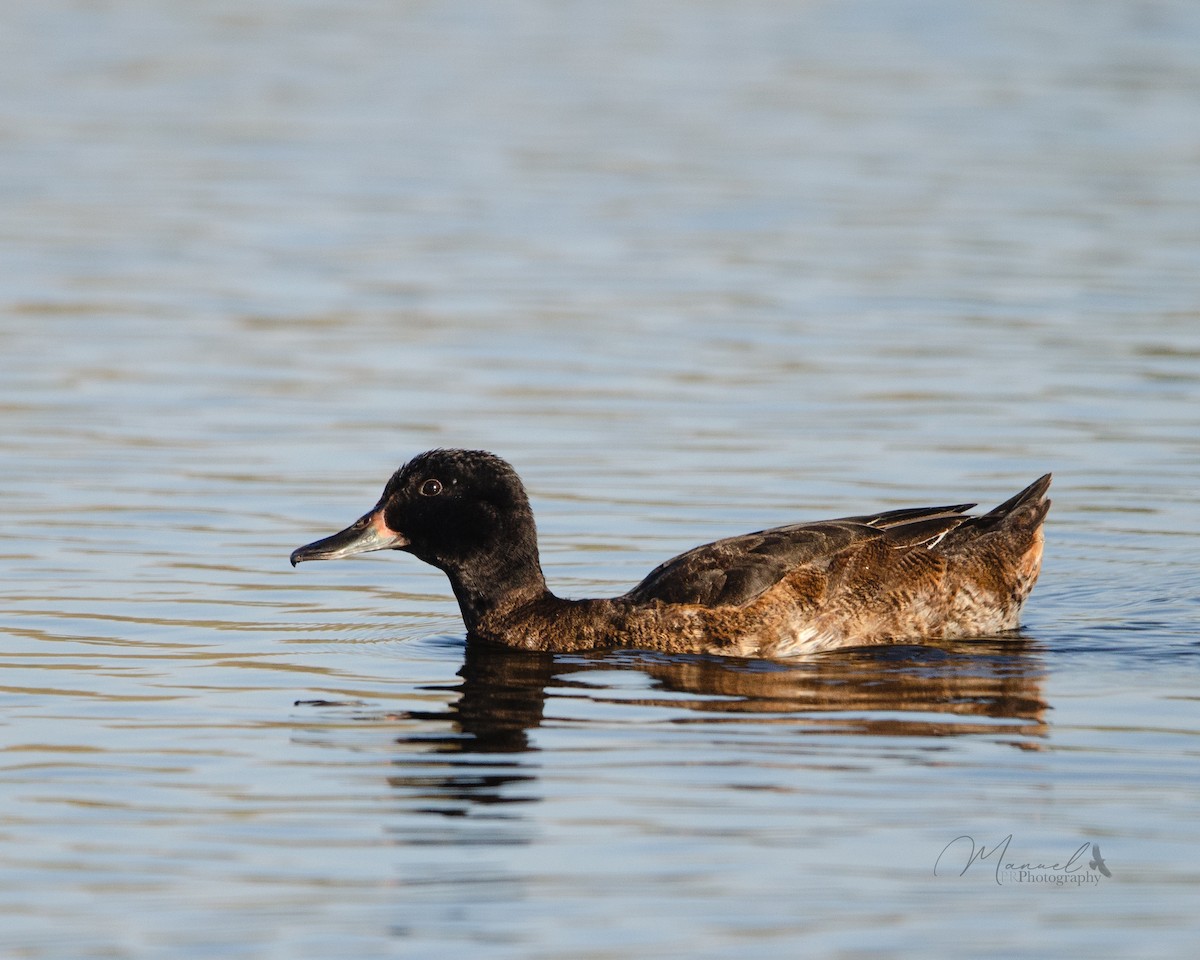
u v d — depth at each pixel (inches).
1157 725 429.4
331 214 1119.0
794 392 769.6
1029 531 529.7
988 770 399.2
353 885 344.2
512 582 515.8
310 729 430.0
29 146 1290.6
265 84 1540.4
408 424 727.7
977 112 1428.4
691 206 1137.4
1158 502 631.8
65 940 323.3
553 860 354.3
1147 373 791.1
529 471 668.1
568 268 993.5
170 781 395.5
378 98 1486.2
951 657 494.6
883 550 513.3
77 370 802.2
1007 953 319.3
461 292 943.7
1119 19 1854.1
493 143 1325.0
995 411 739.4
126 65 1601.9
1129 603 542.9
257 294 938.7
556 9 1936.5
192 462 677.9
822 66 1631.4
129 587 549.6
